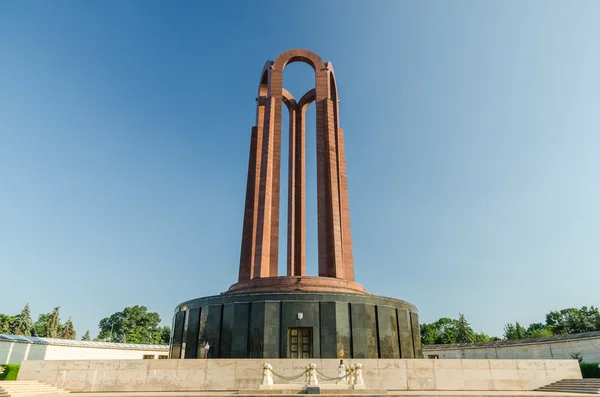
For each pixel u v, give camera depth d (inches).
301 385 687.1
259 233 1115.3
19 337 1423.5
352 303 954.7
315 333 904.9
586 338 1465.3
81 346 1633.9
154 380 769.6
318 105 1300.4
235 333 920.9
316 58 1358.3
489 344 1861.5
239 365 778.2
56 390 762.2
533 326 3602.4
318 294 943.7
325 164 1234.0
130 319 3607.3
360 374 697.6
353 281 1169.4
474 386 793.6
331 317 920.3
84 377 776.9
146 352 1913.1
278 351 887.1
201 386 764.6
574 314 2773.1
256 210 1262.3
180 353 1023.0
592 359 1444.4
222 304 973.8
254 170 1320.1
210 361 780.6
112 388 765.9
